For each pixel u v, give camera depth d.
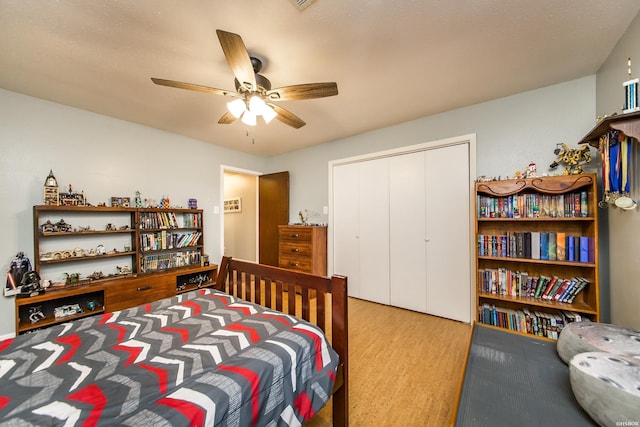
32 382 0.89
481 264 2.57
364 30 1.56
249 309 1.58
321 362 1.21
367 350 2.16
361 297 3.55
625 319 1.66
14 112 2.28
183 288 3.24
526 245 2.20
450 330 2.54
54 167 2.49
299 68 1.95
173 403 0.78
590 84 2.10
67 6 1.35
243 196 5.27
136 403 0.78
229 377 0.90
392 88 2.28
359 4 1.36
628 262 1.61
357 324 2.70
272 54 1.78
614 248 1.82
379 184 3.39
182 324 1.36
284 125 3.19
